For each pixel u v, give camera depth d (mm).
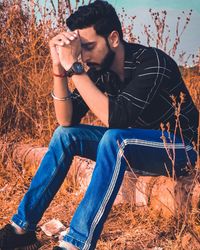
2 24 5582
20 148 4680
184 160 2951
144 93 2717
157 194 3268
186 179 3121
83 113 3049
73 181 4062
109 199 2584
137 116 2723
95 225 2553
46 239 3213
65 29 5359
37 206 2855
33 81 5168
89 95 2715
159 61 2766
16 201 3932
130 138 2678
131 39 5227
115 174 2598
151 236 3053
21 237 2846
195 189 3033
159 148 2791
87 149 2979
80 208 2574
